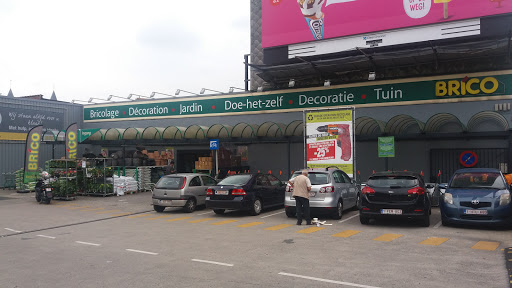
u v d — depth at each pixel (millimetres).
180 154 24859
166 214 14156
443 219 10703
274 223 11758
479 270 6441
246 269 6574
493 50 16016
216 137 20625
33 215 13930
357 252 7812
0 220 12797
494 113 15172
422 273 6281
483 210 10008
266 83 22062
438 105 17797
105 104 27531
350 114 14406
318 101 20500
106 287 5691
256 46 22375
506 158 16578
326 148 14727
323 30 19359
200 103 24094
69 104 27656
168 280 5992
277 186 14797
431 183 16031
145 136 22375
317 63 18625
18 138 24719
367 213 10812
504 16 15883
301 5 19969
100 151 27688
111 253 7887
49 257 7617
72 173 18516
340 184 12578
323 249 8102
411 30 17516
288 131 18891
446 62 17688
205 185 15312
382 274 6230
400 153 18609
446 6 16844
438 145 17859
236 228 10891
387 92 18875
